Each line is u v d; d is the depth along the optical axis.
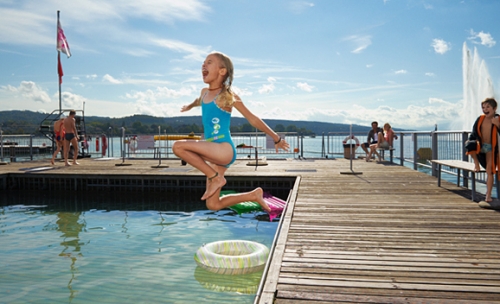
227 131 3.00
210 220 7.00
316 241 4.27
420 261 3.61
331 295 2.89
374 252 3.88
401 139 12.65
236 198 3.28
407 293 2.92
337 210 5.88
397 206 6.14
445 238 4.36
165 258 4.72
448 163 7.25
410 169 11.30
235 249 4.86
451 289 2.98
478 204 6.18
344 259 3.67
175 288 3.73
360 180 9.09
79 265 4.46
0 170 11.57
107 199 9.54
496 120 5.81
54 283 3.90
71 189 10.77
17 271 4.27
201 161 2.91
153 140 16.17
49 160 15.42
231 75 3.03
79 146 17.97
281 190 9.89
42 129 17.00
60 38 17.05
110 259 4.69
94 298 3.51
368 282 3.12
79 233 6.03
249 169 11.49
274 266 3.43
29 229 6.31
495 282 3.11
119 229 6.30
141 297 3.53
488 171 5.97
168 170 11.41
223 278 4.01
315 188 8.00
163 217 7.29
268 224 6.64
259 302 2.70
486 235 4.47
